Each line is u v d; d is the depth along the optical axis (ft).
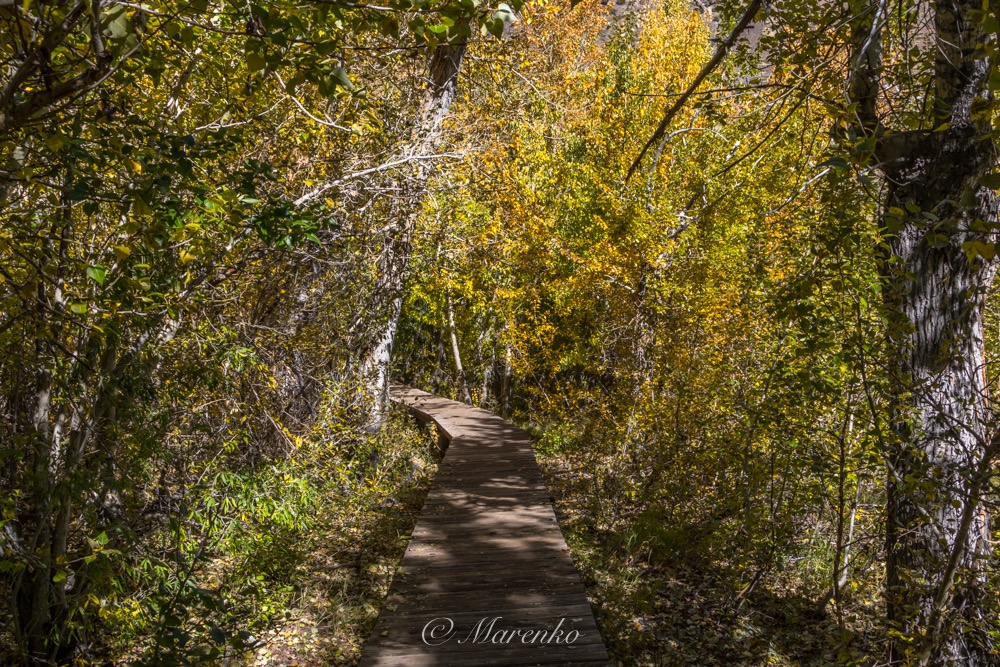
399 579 20.49
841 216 13.44
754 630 22.29
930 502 15.05
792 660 20.74
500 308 57.57
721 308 29.81
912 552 15.76
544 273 57.00
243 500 20.34
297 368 26.50
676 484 28.73
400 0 8.66
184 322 19.13
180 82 15.70
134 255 13.84
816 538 26.91
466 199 41.86
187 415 20.43
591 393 40.40
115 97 12.91
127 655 18.31
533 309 60.08
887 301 16.16
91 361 15.71
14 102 9.39
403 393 56.95
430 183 32.30
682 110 45.11
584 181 57.36
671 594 24.56
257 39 8.73
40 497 14.84
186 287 17.57
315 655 19.84
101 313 13.33
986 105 10.75
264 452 24.36
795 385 19.26
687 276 33.96
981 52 8.25
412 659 15.71
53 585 16.20
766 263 22.88
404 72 29.50
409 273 38.68
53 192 12.85
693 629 22.31
